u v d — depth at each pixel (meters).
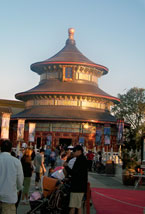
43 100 78.12
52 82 81.94
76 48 91.50
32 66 85.50
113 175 37.16
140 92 98.19
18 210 16.00
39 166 23.44
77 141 71.75
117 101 82.50
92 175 37.34
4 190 9.86
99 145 72.56
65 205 13.27
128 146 73.44
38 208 13.67
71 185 12.68
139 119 96.81
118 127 60.38
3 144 10.37
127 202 18.88
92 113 76.19
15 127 77.38
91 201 19.20
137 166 29.44
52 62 81.12
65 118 70.44
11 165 10.05
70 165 14.49
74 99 77.06
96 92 78.81
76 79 82.19
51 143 71.56
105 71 88.88
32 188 24.31
